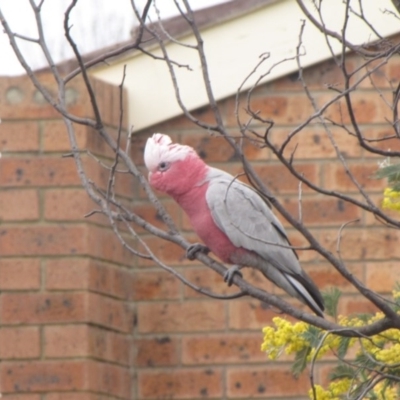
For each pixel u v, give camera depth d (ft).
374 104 35.27
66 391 32.65
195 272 34.76
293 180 34.96
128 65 35.73
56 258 33.22
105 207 23.99
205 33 35.50
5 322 33.01
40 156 33.68
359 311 34.22
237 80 35.22
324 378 33.91
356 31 35.17
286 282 28.22
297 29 35.14
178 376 34.42
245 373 34.35
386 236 34.55
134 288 34.83
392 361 25.39
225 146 35.17
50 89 34.17
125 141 35.29
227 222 28.17
